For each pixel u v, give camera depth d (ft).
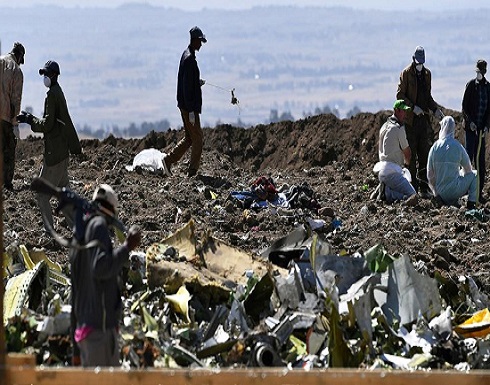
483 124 220.23
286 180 249.75
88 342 88.79
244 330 113.60
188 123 229.04
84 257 88.53
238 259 132.36
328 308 112.98
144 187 215.51
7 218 178.60
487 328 119.34
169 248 129.08
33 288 122.31
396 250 164.04
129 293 123.75
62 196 89.71
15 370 85.05
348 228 183.21
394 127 207.62
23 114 158.81
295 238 140.46
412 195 202.18
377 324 116.78
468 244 172.65
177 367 101.14
